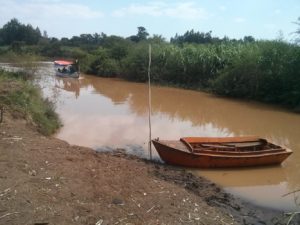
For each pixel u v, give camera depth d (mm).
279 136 18375
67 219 7055
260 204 10102
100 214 7461
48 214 7121
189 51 39531
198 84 37156
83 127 17984
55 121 17656
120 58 51031
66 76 42969
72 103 25656
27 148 10945
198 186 10578
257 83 29531
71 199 7941
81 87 36250
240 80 31016
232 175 12125
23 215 6953
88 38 97688
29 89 18891
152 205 8312
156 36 51781
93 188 8703
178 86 37906
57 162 10102
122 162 11547
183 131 18531
